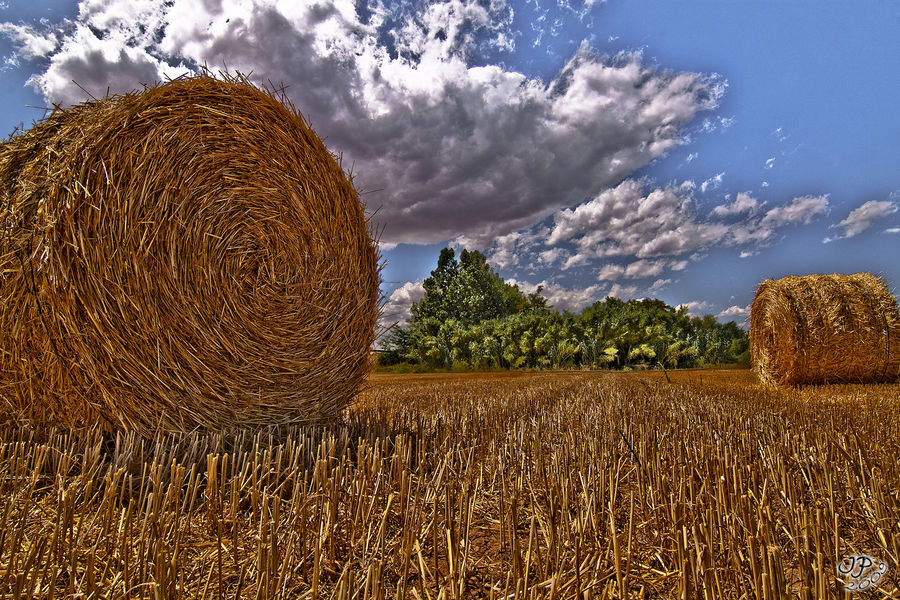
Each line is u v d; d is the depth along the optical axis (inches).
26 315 132.8
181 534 91.0
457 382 510.9
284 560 76.6
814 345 362.9
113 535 84.9
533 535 76.7
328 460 121.7
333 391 185.5
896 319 362.9
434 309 1680.6
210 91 157.2
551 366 911.0
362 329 197.6
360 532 94.8
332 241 183.3
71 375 135.5
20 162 143.4
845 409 228.4
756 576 68.5
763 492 95.2
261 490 119.6
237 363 157.3
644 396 303.7
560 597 72.3
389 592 77.7
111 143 138.6
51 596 66.4
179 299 146.3
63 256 132.0
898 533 85.7
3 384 135.2
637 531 95.8
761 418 194.9
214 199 154.3
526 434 165.9
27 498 102.6
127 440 132.3
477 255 1727.4
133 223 139.7
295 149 174.7
